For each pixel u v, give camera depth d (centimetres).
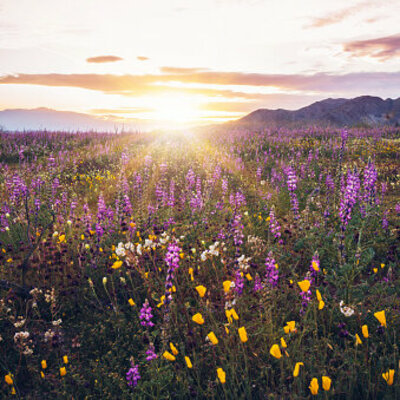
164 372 321
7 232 684
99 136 2672
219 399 311
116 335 411
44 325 433
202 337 395
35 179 1098
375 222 703
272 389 315
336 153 1684
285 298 445
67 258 584
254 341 372
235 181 1255
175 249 382
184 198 916
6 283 468
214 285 488
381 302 426
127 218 749
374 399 287
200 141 2509
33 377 355
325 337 366
